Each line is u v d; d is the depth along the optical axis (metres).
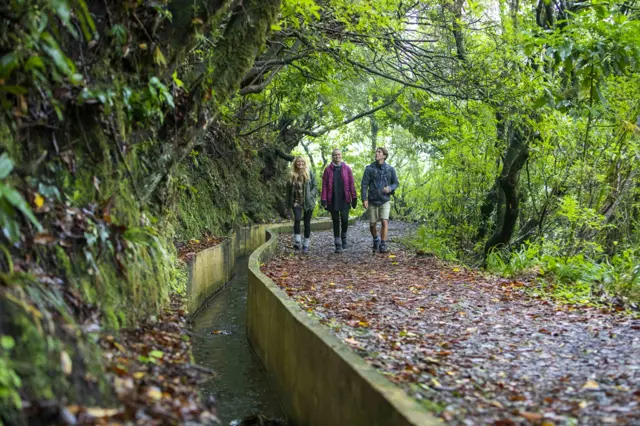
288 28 9.57
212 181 15.25
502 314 6.38
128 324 4.04
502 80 10.86
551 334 5.46
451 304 6.89
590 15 8.22
